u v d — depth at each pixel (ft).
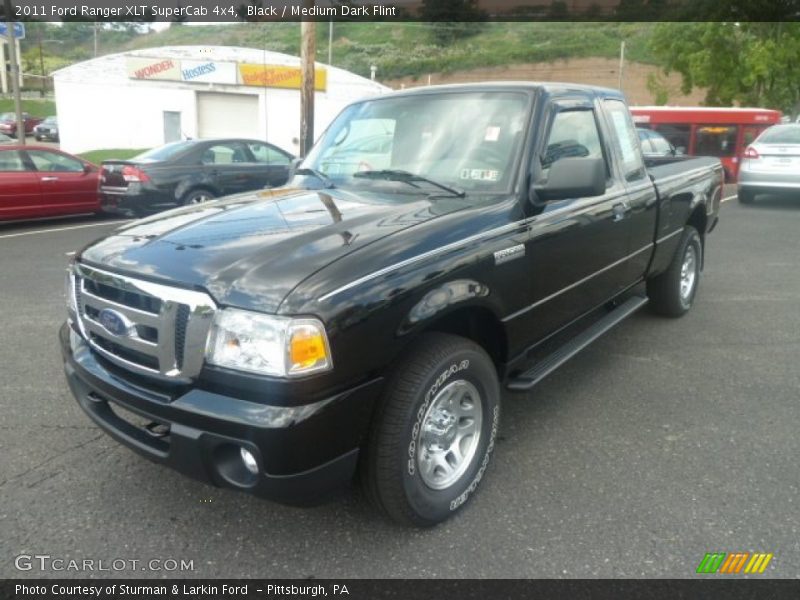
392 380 8.95
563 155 12.63
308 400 7.91
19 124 52.54
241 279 8.22
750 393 14.58
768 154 44.39
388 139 13.12
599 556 9.18
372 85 98.32
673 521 9.93
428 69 219.00
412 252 9.16
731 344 17.74
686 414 13.56
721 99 97.30
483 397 10.32
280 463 7.89
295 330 7.79
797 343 17.83
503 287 10.52
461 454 10.21
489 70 213.46
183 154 38.01
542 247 11.46
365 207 10.81
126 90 91.76
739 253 29.78
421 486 9.39
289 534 9.69
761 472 11.30
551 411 13.73
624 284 15.67
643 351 17.22
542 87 12.51
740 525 9.82
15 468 11.37
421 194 11.60
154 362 8.68
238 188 40.06
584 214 12.76
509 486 10.91
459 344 9.64
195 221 10.41
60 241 33.12
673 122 68.64
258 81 92.84
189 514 10.16
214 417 7.97
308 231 9.51
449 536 9.64
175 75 91.30
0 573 8.84
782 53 87.20
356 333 8.22
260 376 7.87
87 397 9.92
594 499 10.53
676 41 98.32
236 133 94.84
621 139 15.35
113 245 9.89
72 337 10.46
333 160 13.52
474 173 11.74
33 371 15.57
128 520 9.99
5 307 20.81
